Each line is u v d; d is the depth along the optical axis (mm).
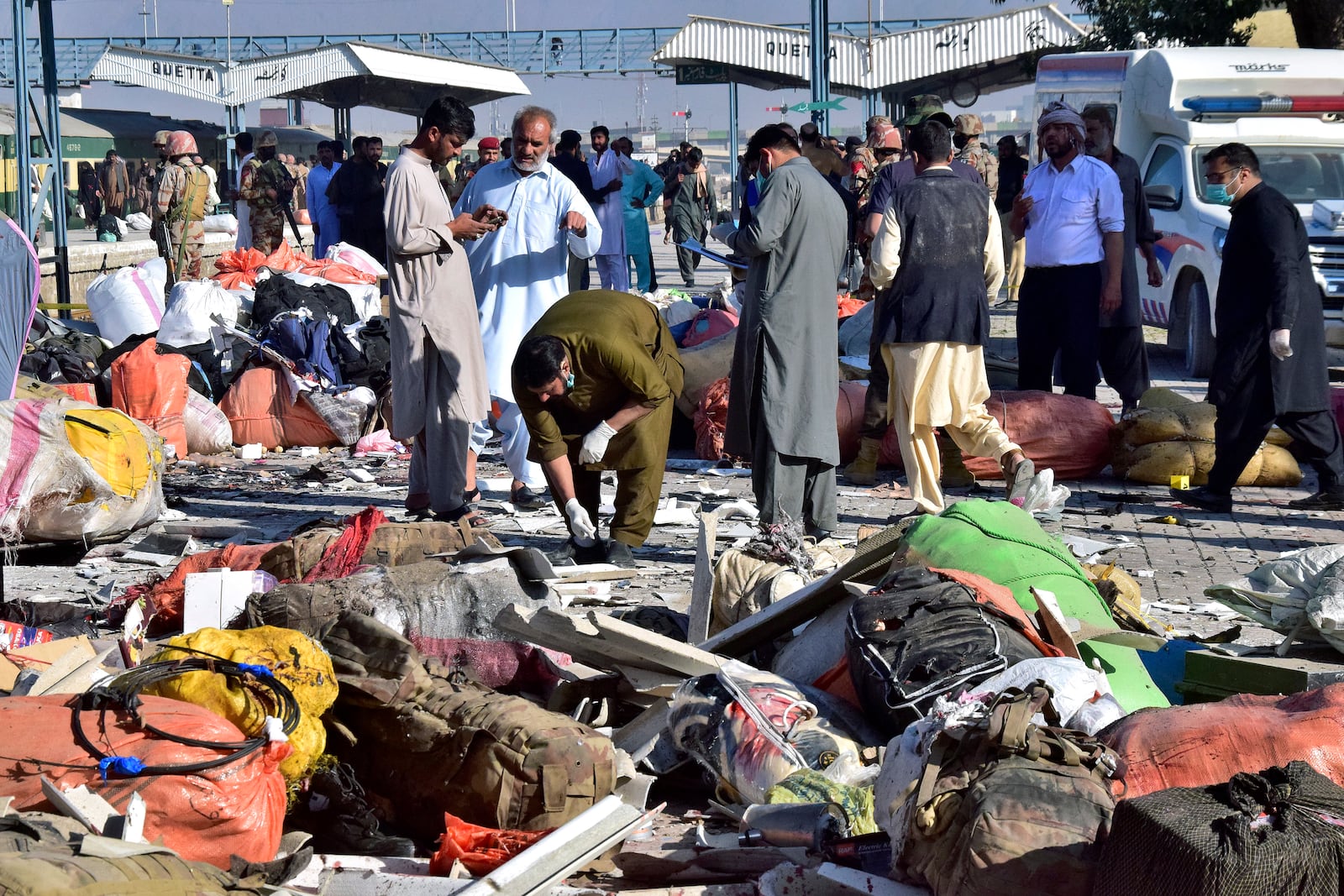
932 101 14594
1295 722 4184
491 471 11008
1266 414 9344
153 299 14148
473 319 8703
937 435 10188
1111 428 10508
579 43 54156
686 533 8766
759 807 4316
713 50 38469
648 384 7328
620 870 4273
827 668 5258
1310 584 6168
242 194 20453
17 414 6527
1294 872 3240
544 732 4363
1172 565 8117
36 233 19219
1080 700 4461
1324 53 17062
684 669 4992
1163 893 3287
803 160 7910
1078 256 10867
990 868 3477
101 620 6609
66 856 3279
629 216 22203
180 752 3953
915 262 8484
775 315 7730
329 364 12055
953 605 4816
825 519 8180
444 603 5535
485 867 4051
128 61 47312
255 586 5980
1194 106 16562
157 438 7219
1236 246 9258
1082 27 37844
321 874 4016
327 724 4664
